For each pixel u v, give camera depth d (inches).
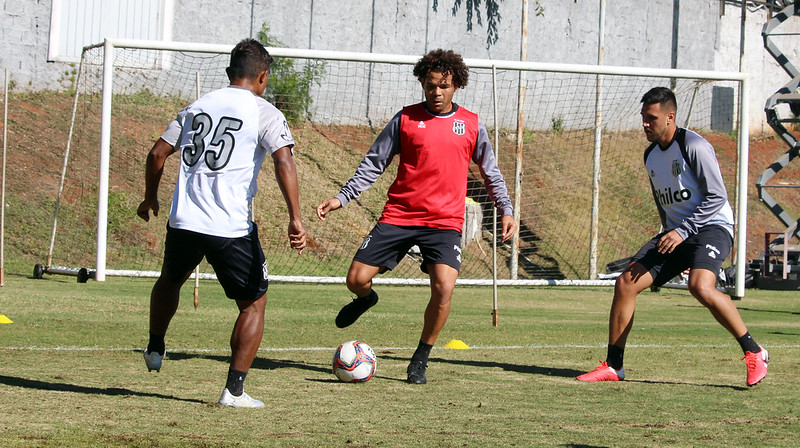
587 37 3304.6
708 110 3649.1
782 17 2517.2
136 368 717.3
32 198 2012.8
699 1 3629.4
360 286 744.3
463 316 1357.0
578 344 1021.2
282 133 563.5
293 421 520.7
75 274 1632.6
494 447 463.2
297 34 2795.3
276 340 981.8
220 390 623.5
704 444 483.8
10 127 2223.2
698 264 724.7
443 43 3011.8
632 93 3058.6
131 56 2340.1
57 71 2486.5
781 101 2391.7
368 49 2888.8
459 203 737.0
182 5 2608.3
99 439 450.3
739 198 1851.6
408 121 732.0
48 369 694.5
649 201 2615.7
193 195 557.3
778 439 500.4
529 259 2255.2
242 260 556.4
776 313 1579.7
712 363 873.5
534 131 2773.1
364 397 624.4
